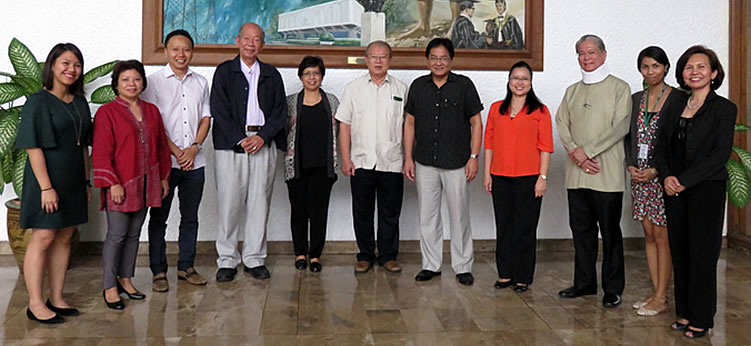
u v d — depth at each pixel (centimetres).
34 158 262
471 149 358
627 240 463
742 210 455
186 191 356
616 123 302
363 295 329
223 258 362
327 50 434
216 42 429
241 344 252
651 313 295
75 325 275
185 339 258
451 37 442
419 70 440
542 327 277
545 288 346
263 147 362
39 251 276
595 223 326
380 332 269
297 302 314
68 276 367
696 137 258
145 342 254
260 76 360
